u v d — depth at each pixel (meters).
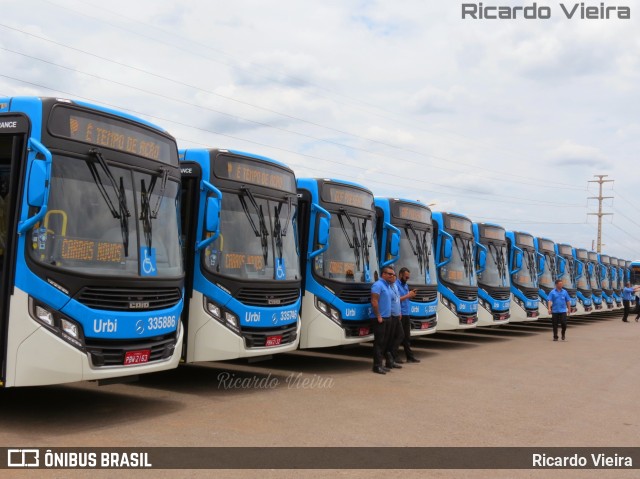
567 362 15.14
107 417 8.18
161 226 8.74
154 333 8.27
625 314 33.34
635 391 11.33
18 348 7.12
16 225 7.26
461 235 18.56
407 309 14.50
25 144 7.38
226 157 10.52
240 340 10.12
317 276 12.51
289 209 11.57
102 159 7.96
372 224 13.91
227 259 10.24
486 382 11.83
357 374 12.41
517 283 22.61
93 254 7.70
